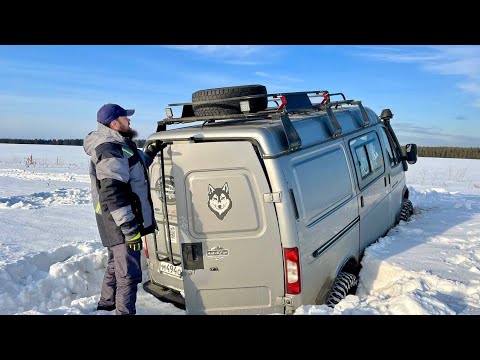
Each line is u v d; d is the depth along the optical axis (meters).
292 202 3.26
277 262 3.27
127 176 3.55
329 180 3.97
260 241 3.27
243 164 3.24
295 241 3.24
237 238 3.30
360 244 4.66
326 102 4.74
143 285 4.32
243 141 3.24
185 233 3.37
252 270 3.31
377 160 5.49
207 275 3.37
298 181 3.41
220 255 3.34
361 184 4.74
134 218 3.55
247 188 3.25
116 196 3.47
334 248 3.93
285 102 3.67
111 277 4.05
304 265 3.34
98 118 3.66
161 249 4.14
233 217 3.29
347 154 4.53
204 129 3.36
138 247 3.58
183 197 3.35
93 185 3.92
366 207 4.86
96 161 3.53
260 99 4.02
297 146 3.45
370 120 5.75
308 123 4.00
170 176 3.84
